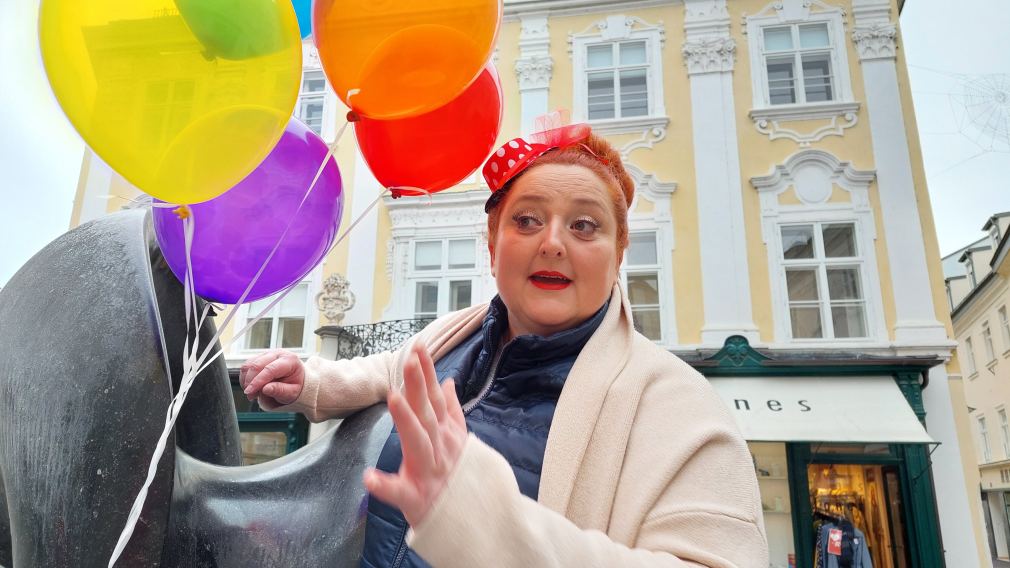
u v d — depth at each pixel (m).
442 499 0.62
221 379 1.28
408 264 8.67
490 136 1.43
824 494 7.25
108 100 0.92
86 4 0.92
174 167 0.96
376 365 1.39
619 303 1.19
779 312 7.74
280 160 1.15
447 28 1.12
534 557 0.63
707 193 8.29
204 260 1.10
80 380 0.97
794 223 8.05
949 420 7.13
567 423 0.95
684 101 8.73
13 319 1.08
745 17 8.92
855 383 7.31
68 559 0.90
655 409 0.96
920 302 7.52
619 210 1.21
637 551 0.73
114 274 1.07
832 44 8.66
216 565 1.00
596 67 9.18
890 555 6.98
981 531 6.76
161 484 0.96
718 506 0.82
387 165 1.38
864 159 8.15
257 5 0.96
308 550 1.02
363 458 1.12
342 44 1.14
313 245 1.19
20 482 0.95
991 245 22.00
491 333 1.20
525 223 1.15
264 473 1.17
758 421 6.92
